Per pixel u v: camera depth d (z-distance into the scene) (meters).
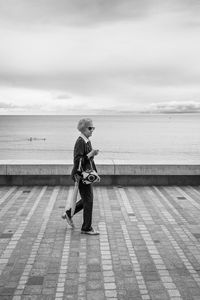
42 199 9.19
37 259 5.70
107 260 5.66
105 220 7.62
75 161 6.61
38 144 161.25
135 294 4.64
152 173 10.61
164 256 5.82
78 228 7.15
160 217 7.81
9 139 190.12
